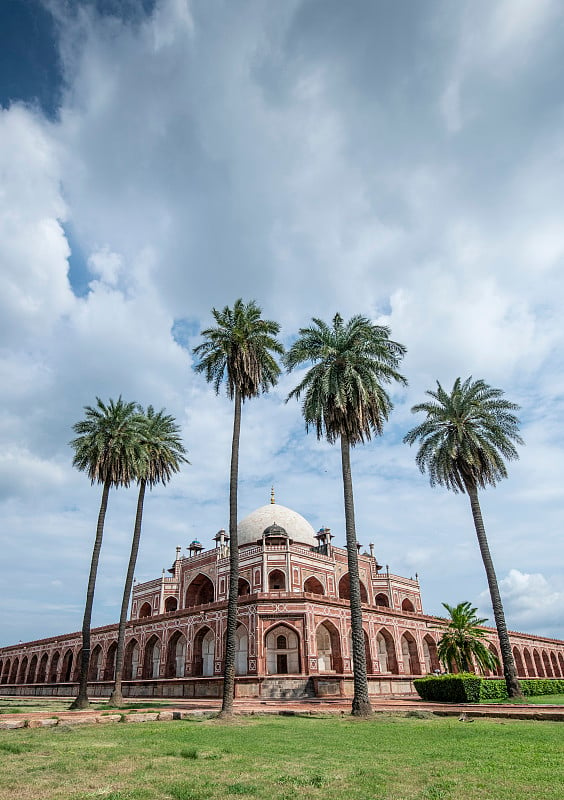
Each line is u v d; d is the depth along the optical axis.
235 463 23.33
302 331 25.39
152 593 52.72
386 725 16.22
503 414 30.58
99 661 47.91
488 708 19.81
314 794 7.32
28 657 59.72
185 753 10.71
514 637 56.06
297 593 34.12
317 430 25.53
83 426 30.80
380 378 25.25
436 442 30.47
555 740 12.12
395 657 39.88
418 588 57.56
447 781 8.01
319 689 29.66
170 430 35.12
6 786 8.08
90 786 8.03
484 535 28.77
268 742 12.58
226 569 47.31
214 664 36.09
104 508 30.03
